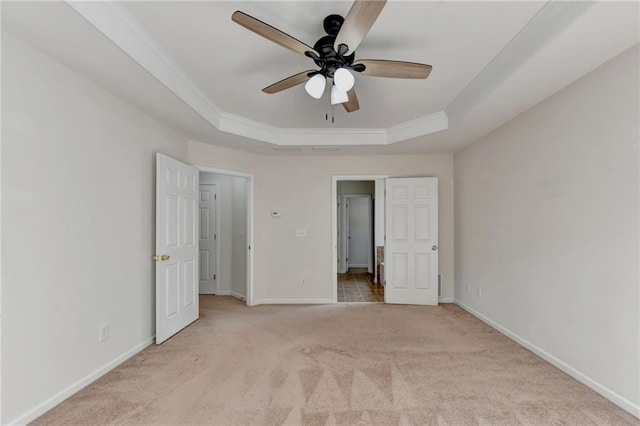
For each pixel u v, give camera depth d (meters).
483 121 3.24
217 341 3.17
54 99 2.05
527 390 2.23
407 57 2.34
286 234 4.77
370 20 1.56
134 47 2.01
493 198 3.56
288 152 4.59
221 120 3.50
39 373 1.95
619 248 2.02
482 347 3.00
